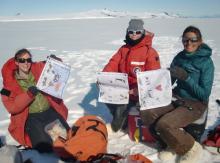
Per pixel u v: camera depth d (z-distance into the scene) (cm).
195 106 384
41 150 401
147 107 385
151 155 387
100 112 563
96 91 712
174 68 381
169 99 382
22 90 408
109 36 2344
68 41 2011
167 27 3556
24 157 392
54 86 414
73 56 1291
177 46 1544
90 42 1900
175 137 358
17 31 3378
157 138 398
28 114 414
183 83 400
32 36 2545
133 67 436
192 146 360
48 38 2294
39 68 432
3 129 493
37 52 1461
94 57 1246
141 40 434
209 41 1728
